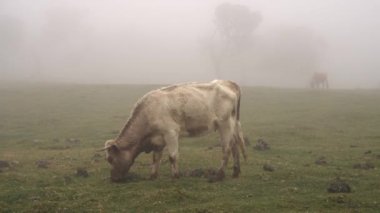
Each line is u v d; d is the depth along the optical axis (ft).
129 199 38.73
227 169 51.65
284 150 65.57
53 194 40.91
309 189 42.32
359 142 72.74
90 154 63.87
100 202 38.06
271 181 45.44
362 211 34.68
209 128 46.01
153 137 45.24
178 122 44.68
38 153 66.95
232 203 36.73
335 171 49.90
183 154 61.05
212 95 45.98
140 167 53.62
